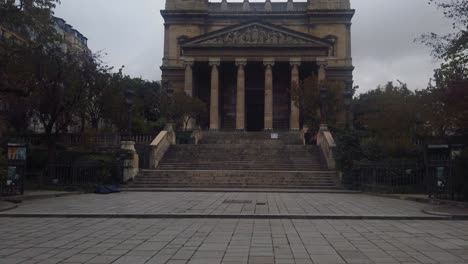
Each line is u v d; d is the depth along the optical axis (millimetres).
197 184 31625
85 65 36125
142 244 11469
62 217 16781
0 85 30406
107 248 10945
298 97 54750
